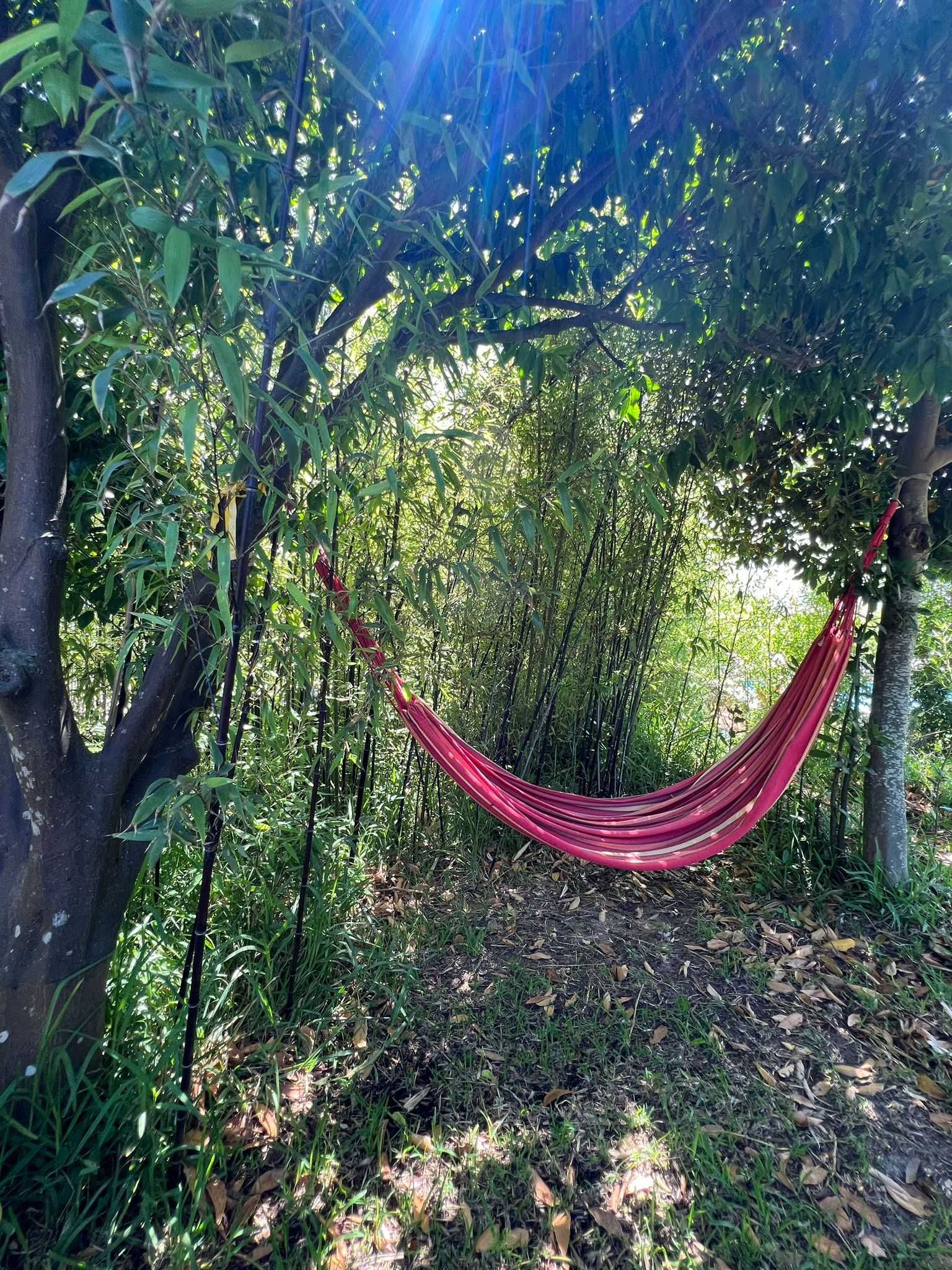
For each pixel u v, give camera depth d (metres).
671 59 1.22
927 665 3.43
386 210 1.07
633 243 1.62
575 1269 1.13
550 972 1.94
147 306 0.77
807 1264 1.13
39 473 1.05
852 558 2.27
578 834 1.97
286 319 0.95
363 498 1.11
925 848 2.83
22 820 1.19
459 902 2.29
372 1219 1.19
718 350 1.77
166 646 1.13
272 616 1.32
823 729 2.50
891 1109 1.49
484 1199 1.23
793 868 2.54
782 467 2.48
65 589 1.49
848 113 1.28
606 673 2.78
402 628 1.92
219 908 1.75
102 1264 1.05
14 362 1.02
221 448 0.99
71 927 1.18
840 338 1.61
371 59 0.98
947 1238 1.19
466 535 1.51
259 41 0.65
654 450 2.08
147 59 0.59
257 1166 1.28
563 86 1.20
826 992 1.90
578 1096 1.49
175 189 0.89
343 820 2.19
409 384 1.35
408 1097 1.47
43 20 1.04
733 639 3.21
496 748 2.63
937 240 1.33
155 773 1.29
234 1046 1.54
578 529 2.49
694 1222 1.21
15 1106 1.16
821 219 1.41
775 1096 1.51
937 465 2.24
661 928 2.22
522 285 1.62
